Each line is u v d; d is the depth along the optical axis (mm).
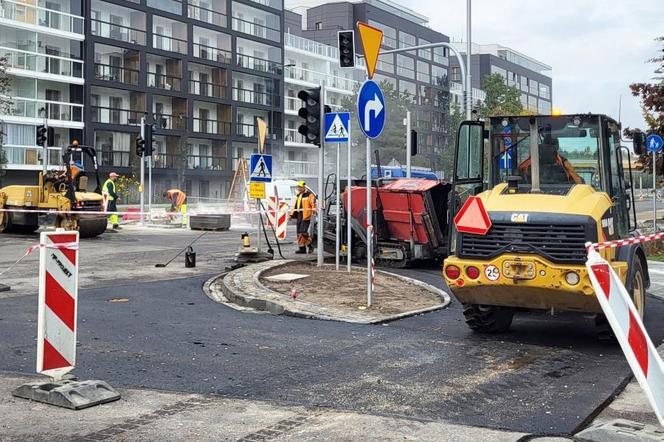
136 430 5395
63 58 41625
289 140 59281
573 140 8953
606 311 4844
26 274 14500
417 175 34562
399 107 60000
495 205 8352
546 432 5395
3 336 8547
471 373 7137
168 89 47938
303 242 18906
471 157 9367
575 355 7984
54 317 6227
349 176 14055
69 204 22906
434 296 11742
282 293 11453
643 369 4895
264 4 56344
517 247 8031
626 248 8438
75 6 43125
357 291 11852
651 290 13305
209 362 7449
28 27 40156
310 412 5840
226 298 11688
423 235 16000
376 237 16359
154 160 47281
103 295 11789
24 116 40500
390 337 8758
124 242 22375
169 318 9859
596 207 8086
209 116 52219
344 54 14375
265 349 8055
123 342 8328
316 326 9383
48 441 5160
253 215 33875
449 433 5348
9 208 24688
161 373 7016
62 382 6258
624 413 5969
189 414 5770
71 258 6355
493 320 8992
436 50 84062
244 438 5227
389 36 76500
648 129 25141
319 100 14695
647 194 73188
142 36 46375
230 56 52812
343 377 6926
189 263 15758
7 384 6562
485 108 69625
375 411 5879
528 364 7539
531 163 9039
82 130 43438
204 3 51812
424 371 7191
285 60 61312
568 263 7848
